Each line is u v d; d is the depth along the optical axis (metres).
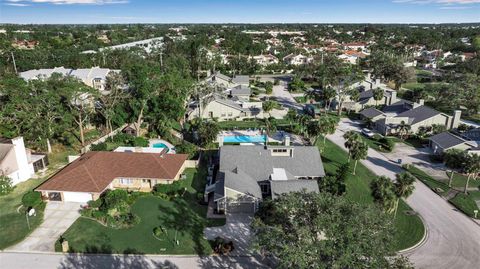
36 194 44.59
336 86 108.31
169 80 78.00
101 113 74.75
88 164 49.19
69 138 69.62
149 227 40.88
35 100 60.50
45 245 37.34
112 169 50.44
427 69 173.25
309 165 51.06
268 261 35.44
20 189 49.94
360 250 25.66
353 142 56.19
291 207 29.98
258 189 46.34
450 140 65.00
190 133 75.81
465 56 185.00
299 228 27.47
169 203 46.53
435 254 37.12
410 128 76.75
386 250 27.08
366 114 88.38
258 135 75.81
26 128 61.72
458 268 35.00
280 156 52.06
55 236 38.91
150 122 75.88
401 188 40.06
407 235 40.38
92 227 40.66
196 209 45.16
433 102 104.62
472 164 49.19
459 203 47.66
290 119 87.75
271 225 30.58
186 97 84.88
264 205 37.53
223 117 90.12
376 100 97.62
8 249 36.62
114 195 43.03
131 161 51.72
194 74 146.62
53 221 41.78
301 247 25.95
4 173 49.06
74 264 34.59
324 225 26.92
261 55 193.88
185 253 36.53
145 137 73.31
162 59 150.75
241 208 44.22
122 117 71.19
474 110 92.50
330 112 98.19
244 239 39.03
